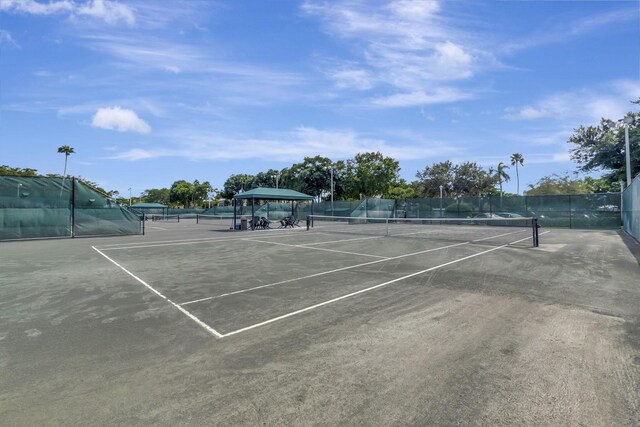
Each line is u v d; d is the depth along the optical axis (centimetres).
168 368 361
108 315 539
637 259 1032
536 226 1381
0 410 285
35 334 459
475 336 438
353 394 307
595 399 294
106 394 310
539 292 654
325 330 465
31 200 1914
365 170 6009
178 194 10031
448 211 3366
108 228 2134
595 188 5491
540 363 362
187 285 745
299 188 6688
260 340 434
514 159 8150
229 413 279
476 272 852
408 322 492
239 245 1545
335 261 1052
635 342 413
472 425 262
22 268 973
